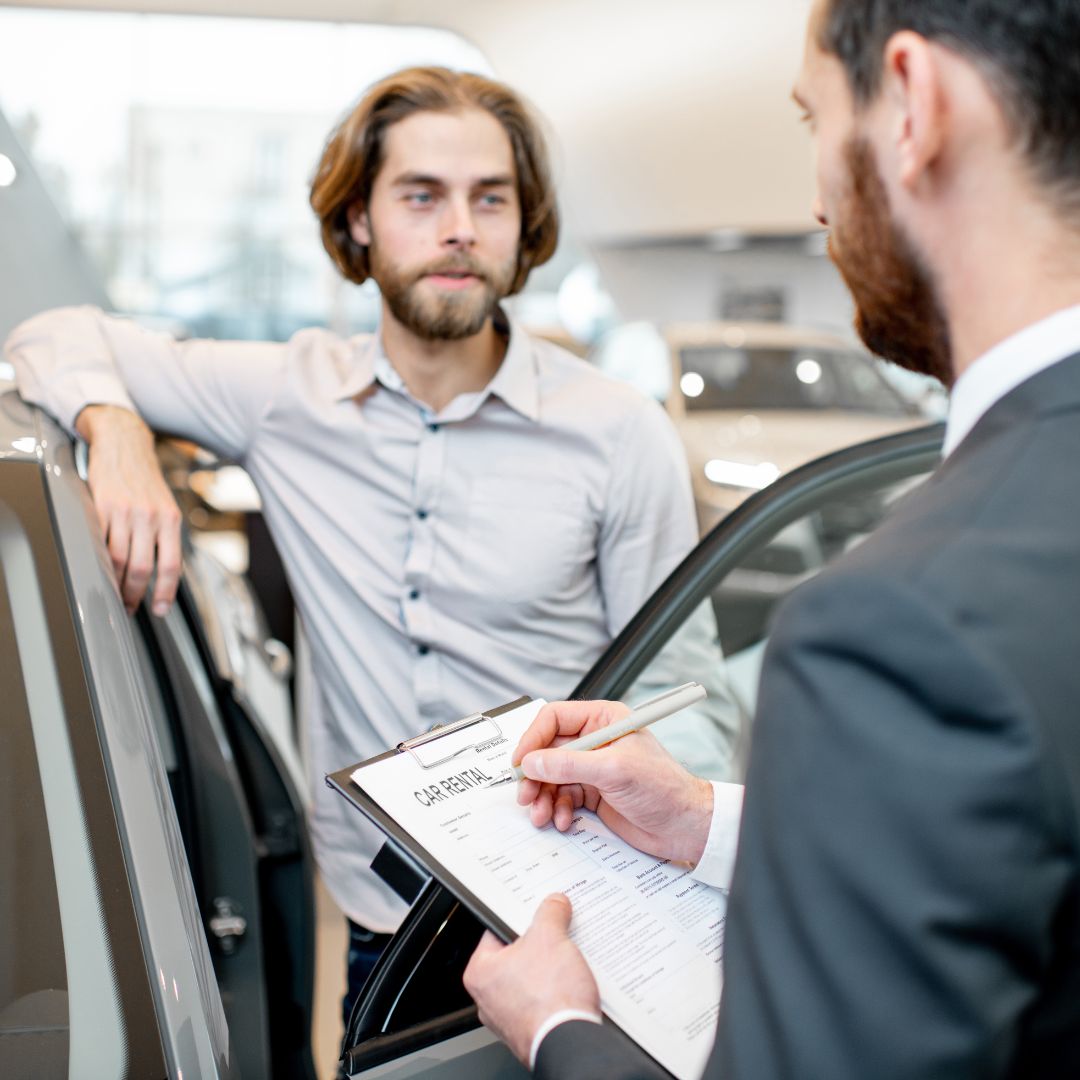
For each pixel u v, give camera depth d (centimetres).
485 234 150
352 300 1158
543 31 832
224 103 994
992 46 58
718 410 589
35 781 104
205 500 520
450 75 154
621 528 161
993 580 53
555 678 162
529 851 90
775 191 1030
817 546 155
